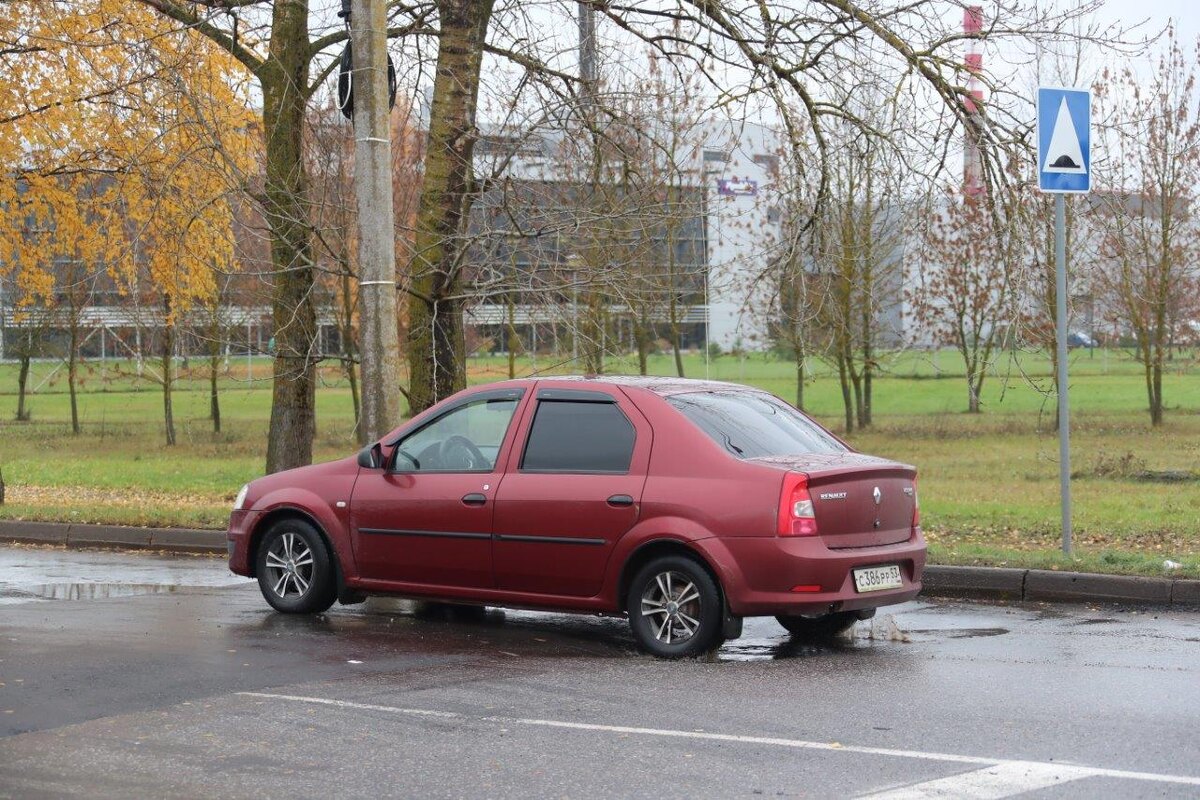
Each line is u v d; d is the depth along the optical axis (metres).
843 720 6.48
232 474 27.19
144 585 11.81
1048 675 7.57
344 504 9.75
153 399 58.16
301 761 5.80
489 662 8.15
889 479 8.67
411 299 14.63
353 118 12.53
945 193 15.23
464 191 14.52
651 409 8.68
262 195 13.61
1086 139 11.24
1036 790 5.24
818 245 15.55
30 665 7.97
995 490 21.31
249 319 28.11
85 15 17.44
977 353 38.88
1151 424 36.25
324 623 9.70
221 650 8.52
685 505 8.30
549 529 8.77
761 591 8.06
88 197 18.97
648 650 8.40
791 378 57.44
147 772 5.64
